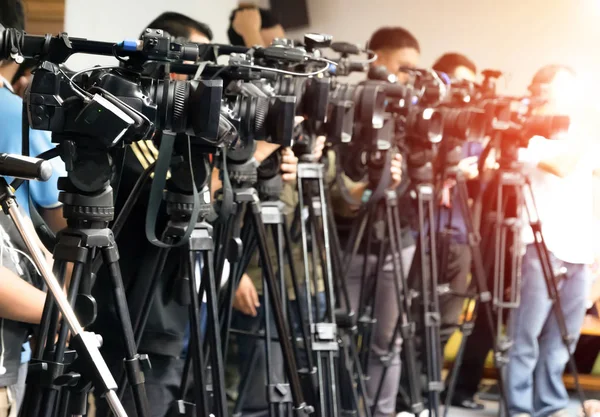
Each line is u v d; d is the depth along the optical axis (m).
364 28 4.67
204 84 1.76
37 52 1.68
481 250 3.99
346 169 3.27
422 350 3.60
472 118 3.45
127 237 2.22
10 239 1.83
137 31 4.06
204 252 2.05
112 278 1.66
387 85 3.07
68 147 1.60
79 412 1.63
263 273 2.36
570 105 4.04
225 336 2.50
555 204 3.90
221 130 1.89
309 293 2.74
